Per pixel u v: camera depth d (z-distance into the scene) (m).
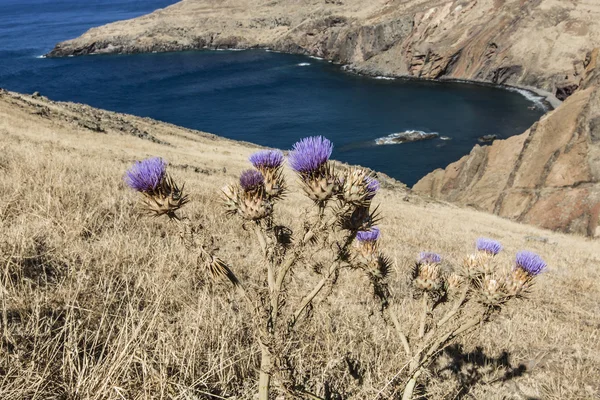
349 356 3.86
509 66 90.62
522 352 5.37
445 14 105.81
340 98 84.69
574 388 4.49
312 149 2.01
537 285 9.23
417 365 2.74
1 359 2.74
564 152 32.94
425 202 30.69
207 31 148.25
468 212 30.83
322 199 2.03
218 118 73.06
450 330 2.72
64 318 3.37
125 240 5.53
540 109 74.69
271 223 2.16
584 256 16.30
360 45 112.69
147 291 4.25
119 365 2.72
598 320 7.47
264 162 2.24
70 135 23.78
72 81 100.69
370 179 2.09
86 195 7.67
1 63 122.19
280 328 2.06
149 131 37.81
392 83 97.56
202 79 101.88
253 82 98.88
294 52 134.38
